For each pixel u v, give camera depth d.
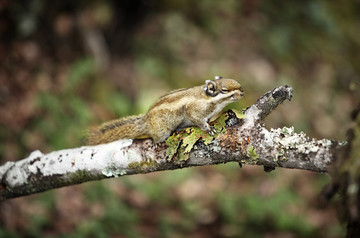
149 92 13.68
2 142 11.21
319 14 17.62
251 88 14.72
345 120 15.37
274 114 14.33
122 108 13.17
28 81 12.60
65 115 12.34
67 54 13.54
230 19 16.50
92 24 13.84
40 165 5.41
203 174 12.74
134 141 5.10
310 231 11.50
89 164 5.18
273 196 12.38
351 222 4.01
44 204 10.43
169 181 12.30
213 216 11.58
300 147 4.21
